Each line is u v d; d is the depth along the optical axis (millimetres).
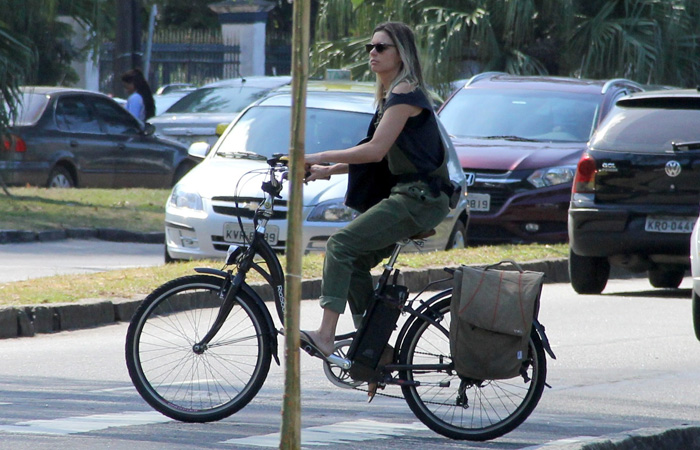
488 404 22641
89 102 76500
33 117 72812
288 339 15555
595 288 45250
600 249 42812
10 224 58219
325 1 99562
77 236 59438
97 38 82938
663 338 35562
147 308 23500
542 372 22422
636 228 42188
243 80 84312
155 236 61188
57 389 26766
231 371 23547
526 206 52031
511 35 94562
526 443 22438
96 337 34688
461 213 50750
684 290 47594
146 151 78750
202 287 23578
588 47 94938
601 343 34656
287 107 48625
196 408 23500
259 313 23391
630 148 42688
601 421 24438
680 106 43219
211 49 145500
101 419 23469
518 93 58000
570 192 52281
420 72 22188
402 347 22844
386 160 22609
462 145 54156
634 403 26375
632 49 93188
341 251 22141
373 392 22969
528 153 53125
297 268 15469
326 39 100875
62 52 128500
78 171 74625
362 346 22656
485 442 22547
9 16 67875
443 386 22734
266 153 46781
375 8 97688
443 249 49156
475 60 95375
